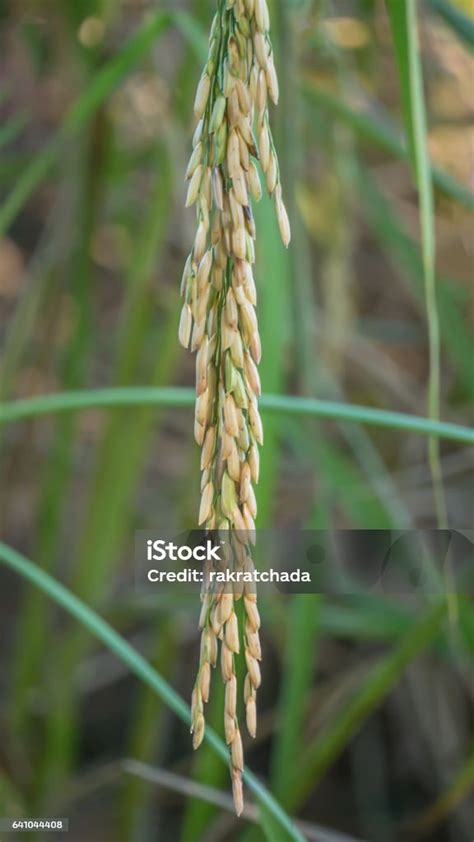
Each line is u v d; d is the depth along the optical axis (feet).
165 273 5.43
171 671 4.75
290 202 3.23
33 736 4.82
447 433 2.47
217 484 1.92
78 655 4.34
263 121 1.89
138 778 4.28
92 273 4.53
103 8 4.10
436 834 5.06
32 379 5.10
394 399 5.72
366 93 4.76
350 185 4.48
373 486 4.15
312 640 3.42
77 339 4.53
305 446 4.12
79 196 4.42
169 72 4.58
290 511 5.13
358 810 5.39
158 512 5.46
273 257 3.08
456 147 5.00
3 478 5.35
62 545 5.67
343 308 4.80
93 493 4.26
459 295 5.12
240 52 1.87
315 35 3.88
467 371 4.56
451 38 4.41
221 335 1.89
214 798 2.81
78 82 4.78
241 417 1.90
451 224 5.45
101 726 5.79
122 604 4.13
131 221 5.38
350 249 5.13
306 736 4.20
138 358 4.31
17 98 5.28
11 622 6.00
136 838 4.71
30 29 4.60
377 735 5.43
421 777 5.33
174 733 5.53
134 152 4.77
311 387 3.54
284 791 3.21
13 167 4.58
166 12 3.32
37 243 6.75
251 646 1.95
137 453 4.20
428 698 4.78
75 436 4.56
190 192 1.88
